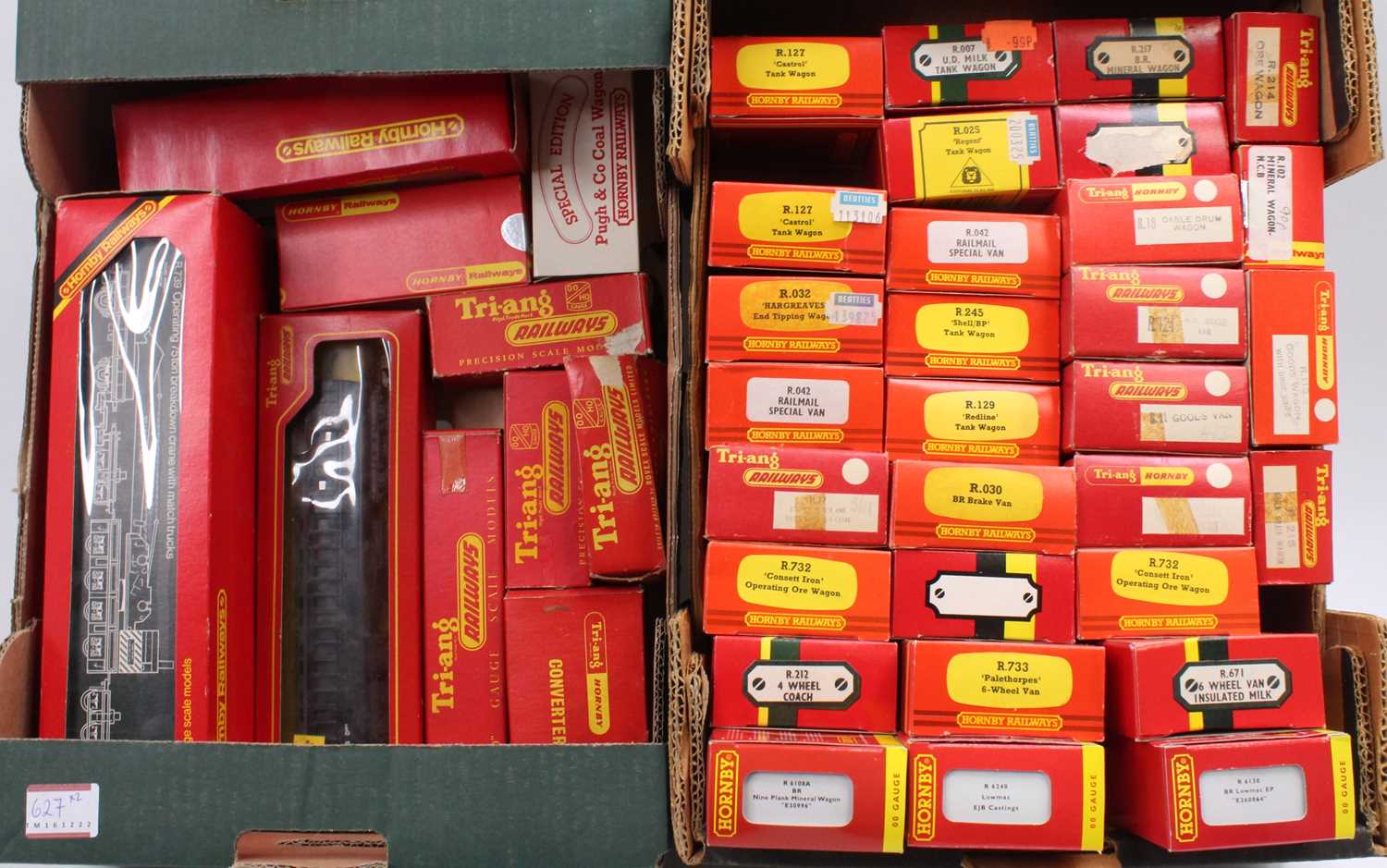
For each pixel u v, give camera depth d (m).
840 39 1.17
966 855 1.01
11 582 1.62
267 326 1.26
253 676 1.20
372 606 1.23
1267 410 1.10
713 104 1.16
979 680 1.03
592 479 1.17
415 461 1.25
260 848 1.05
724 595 1.06
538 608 1.20
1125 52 1.17
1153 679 1.01
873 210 1.12
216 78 1.11
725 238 1.12
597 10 1.10
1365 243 1.65
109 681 1.11
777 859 1.01
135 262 1.16
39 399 1.16
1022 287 1.13
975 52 1.17
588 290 1.25
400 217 1.27
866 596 1.06
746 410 1.10
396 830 1.01
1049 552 1.07
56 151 1.19
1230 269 1.12
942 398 1.11
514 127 1.20
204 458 1.13
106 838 1.02
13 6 1.68
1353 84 1.12
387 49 1.09
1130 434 1.09
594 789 1.01
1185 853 1.01
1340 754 0.99
